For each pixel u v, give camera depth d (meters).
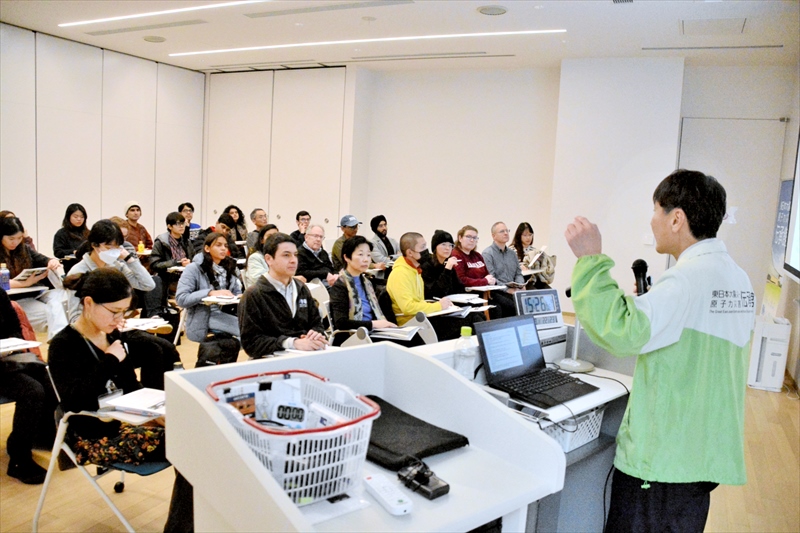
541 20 6.15
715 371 1.59
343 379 1.68
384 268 6.54
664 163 7.40
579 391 2.04
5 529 2.51
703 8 5.40
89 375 2.31
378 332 3.43
